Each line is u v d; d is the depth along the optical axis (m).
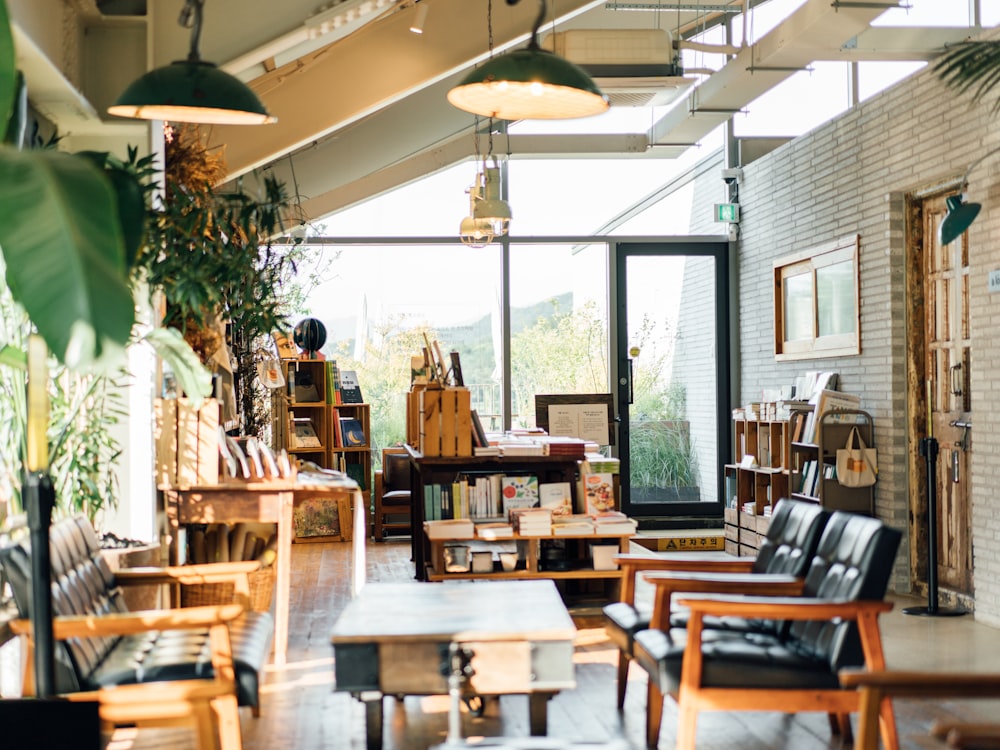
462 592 4.97
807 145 10.01
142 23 6.12
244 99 4.40
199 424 6.12
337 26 6.46
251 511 6.12
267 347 11.14
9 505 4.70
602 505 7.45
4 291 4.64
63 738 3.65
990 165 7.07
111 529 6.00
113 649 4.42
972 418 7.28
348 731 4.91
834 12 7.34
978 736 2.83
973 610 7.49
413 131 11.57
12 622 3.78
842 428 8.62
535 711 4.12
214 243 6.37
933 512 7.50
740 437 10.98
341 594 8.26
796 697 4.04
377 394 12.29
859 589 4.07
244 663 3.98
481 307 12.30
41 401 3.63
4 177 3.05
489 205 9.71
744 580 4.56
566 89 4.31
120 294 3.06
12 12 4.48
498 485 7.51
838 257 9.29
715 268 12.18
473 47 8.10
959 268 7.86
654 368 12.30
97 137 6.18
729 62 9.02
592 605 7.47
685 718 4.01
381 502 11.45
